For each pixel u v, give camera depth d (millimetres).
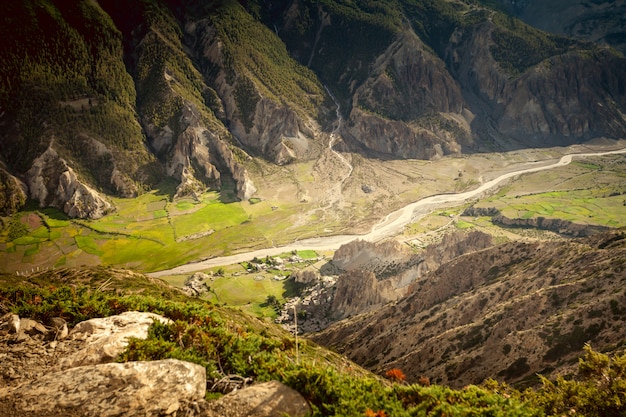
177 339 26141
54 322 26734
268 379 22625
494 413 21188
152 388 18109
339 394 21047
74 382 17781
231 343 26531
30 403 16781
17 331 24078
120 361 21938
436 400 22516
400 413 20562
